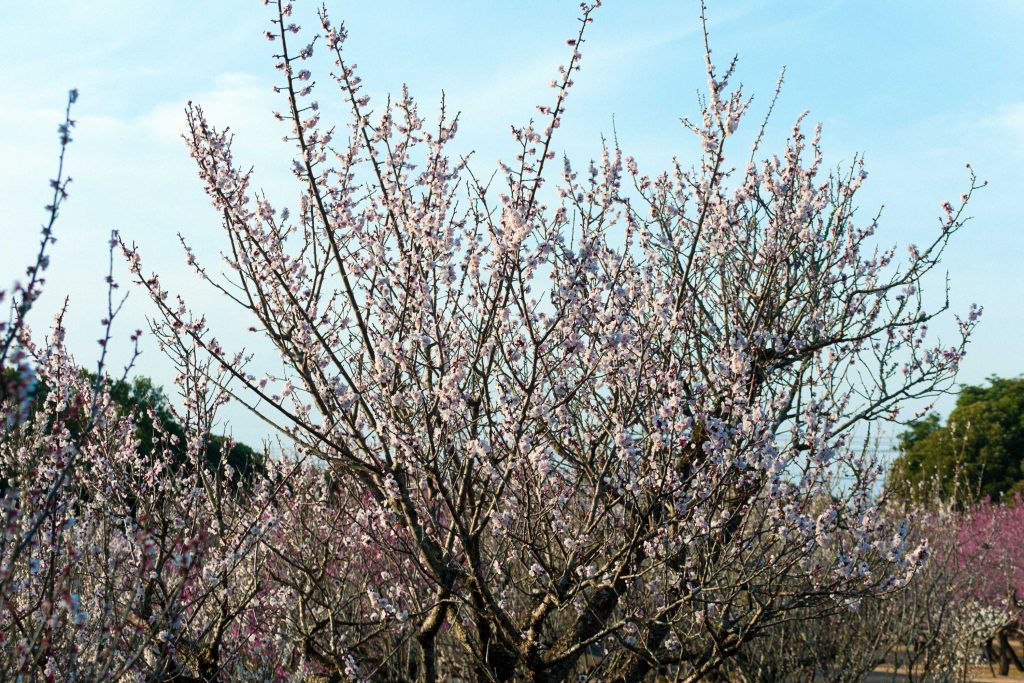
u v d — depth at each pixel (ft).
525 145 18.93
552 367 19.85
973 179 26.94
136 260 20.17
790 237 26.99
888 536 25.99
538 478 20.93
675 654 24.93
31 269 11.96
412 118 22.04
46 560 17.39
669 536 21.20
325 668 23.41
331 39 21.09
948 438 111.04
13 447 19.35
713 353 26.48
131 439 23.90
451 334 20.36
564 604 20.20
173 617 16.75
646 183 27.81
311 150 20.57
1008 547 67.46
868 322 28.07
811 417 21.25
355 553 26.89
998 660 78.07
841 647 31.76
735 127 21.07
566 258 20.44
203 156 20.66
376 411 20.39
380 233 21.83
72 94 12.20
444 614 20.47
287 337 18.98
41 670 14.78
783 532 21.40
